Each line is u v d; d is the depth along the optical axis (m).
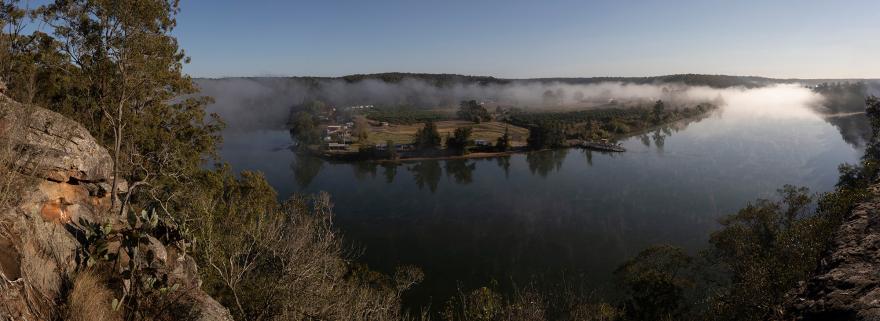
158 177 23.55
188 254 10.06
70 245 7.55
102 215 9.77
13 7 11.97
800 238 15.35
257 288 13.54
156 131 23.44
